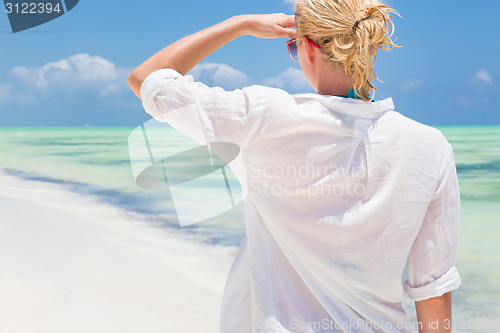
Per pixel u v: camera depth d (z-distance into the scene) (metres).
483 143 27.67
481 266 5.57
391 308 1.07
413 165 1.03
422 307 1.14
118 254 5.80
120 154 24.55
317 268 1.04
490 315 4.06
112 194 11.13
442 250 1.08
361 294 1.05
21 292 4.36
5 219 7.96
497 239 6.89
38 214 8.46
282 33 1.15
